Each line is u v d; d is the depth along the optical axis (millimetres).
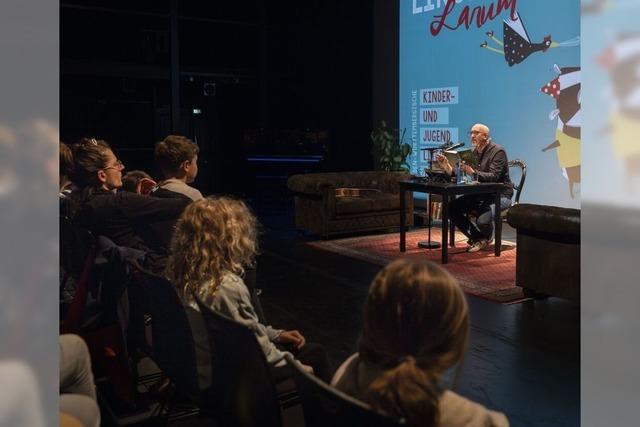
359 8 9578
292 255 6098
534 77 7504
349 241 6812
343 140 10078
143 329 2578
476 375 3102
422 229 7523
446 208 5539
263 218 8617
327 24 10016
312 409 1270
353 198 7133
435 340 1089
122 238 2781
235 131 10617
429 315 1092
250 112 10711
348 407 1089
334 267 5562
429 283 1109
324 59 10141
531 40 7488
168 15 9867
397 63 9227
